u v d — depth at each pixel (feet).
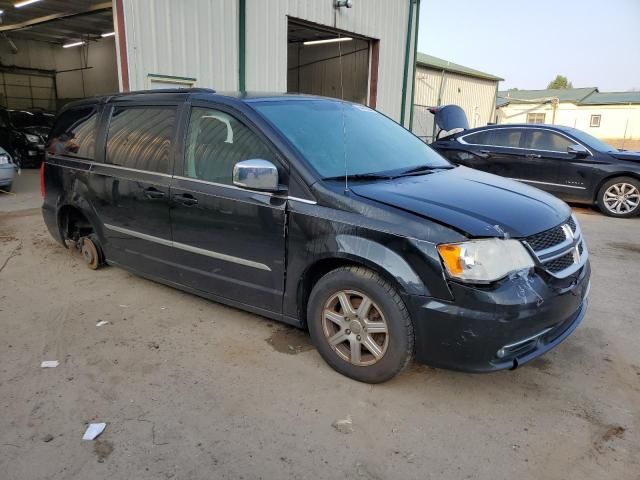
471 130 32.42
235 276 11.67
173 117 12.80
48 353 11.25
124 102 14.44
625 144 119.55
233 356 11.16
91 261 16.67
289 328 12.53
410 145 13.56
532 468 7.84
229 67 32.68
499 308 8.39
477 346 8.57
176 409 9.21
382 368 9.59
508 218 9.19
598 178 28.12
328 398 9.59
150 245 13.51
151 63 28.68
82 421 8.86
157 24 28.60
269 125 10.97
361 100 53.11
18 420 8.86
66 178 15.92
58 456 7.98
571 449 8.29
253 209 10.85
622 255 19.83
